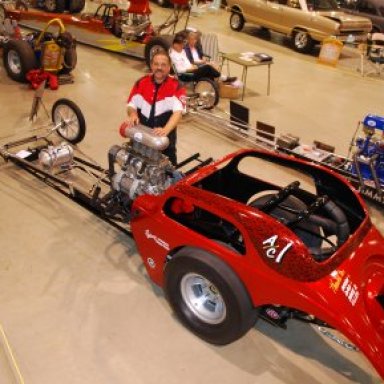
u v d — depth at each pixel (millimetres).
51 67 7941
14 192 5012
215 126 7164
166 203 3490
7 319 3521
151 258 3676
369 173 5473
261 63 8375
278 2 12562
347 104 8875
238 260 3086
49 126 6129
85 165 5242
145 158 4039
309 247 3537
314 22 11727
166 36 9109
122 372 3236
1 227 4484
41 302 3705
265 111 8062
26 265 4059
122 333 3523
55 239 4402
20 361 3232
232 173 4027
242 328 3197
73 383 3131
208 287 3371
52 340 3406
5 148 5422
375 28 13875
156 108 4555
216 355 3428
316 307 2846
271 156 3805
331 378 3348
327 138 7219
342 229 3396
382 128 5227
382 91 9914
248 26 14477
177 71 7652
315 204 3408
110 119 7039
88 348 3377
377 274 3139
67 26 10531
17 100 7391
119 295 3852
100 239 4453
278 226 2986
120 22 9867
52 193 5051
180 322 3650
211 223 3777
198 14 15125
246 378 3285
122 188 4168
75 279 3965
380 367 2738
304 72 10672
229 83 8344
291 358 3467
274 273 2975
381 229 5117
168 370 3283
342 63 11875
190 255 3221
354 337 2766
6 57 8094
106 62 9648
